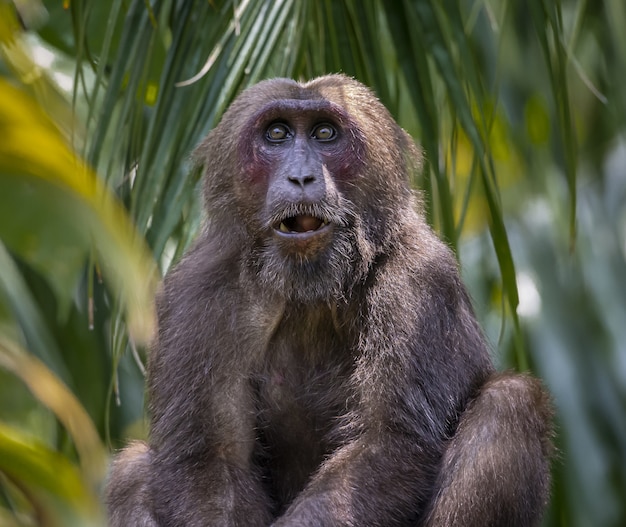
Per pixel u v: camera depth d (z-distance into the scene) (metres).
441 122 13.07
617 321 17.78
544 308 17.55
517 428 10.57
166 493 10.70
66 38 15.36
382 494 10.27
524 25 16.25
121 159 12.44
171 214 11.34
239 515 10.48
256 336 11.05
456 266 11.34
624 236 18.36
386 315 10.77
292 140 10.98
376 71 12.03
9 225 12.20
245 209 11.02
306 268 10.64
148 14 11.63
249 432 10.98
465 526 10.32
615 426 17.47
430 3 11.86
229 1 11.73
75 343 15.01
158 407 10.98
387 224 11.12
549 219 17.98
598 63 17.28
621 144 18.84
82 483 7.66
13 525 8.50
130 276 6.36
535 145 17.67
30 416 15.53
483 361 11.41
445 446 10.68
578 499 17.31
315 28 12.02
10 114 6.45
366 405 10.63
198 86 11.55
